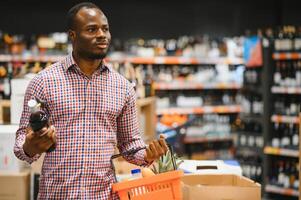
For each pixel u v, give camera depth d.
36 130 1.92
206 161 3.35
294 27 7.27
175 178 2.19
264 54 5.94
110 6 8.03
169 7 8.11
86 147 2.18
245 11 7.98
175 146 5.39
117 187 2.14
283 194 5.95
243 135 6.39
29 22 7.92
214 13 8.09
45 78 2.19
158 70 7.79
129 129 2.37
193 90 8.05
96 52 2.16
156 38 8.11
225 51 7.75
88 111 2.19
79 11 2.17
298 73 5.73
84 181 2.17
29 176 3.15
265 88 5.94
